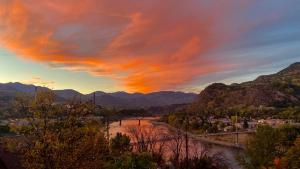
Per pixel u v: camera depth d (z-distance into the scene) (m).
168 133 77.75
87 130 22.39
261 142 50.28
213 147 130.75
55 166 20.36
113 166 34.12
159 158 58.41
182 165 57.81
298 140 43.47
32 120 20.70
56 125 21.16
